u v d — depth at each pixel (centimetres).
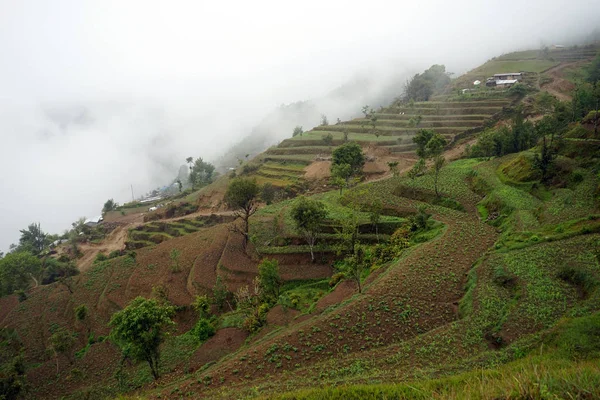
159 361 4222
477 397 1218
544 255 3850
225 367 3234
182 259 6981
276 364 3128
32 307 6341
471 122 13762
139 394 3359
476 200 6438
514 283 3547
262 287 5397
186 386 3056
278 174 13488
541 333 2572
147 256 7350
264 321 4525
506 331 2859
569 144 6144
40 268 8856
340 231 6400
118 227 14588
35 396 4231
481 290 3603
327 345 3294
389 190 7850
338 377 2652
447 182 7431
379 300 3803
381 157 12706
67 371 4616
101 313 5831
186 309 5622
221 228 7988
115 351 4841
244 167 15112
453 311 3553
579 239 3956
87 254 13200
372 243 6066
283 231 7025
